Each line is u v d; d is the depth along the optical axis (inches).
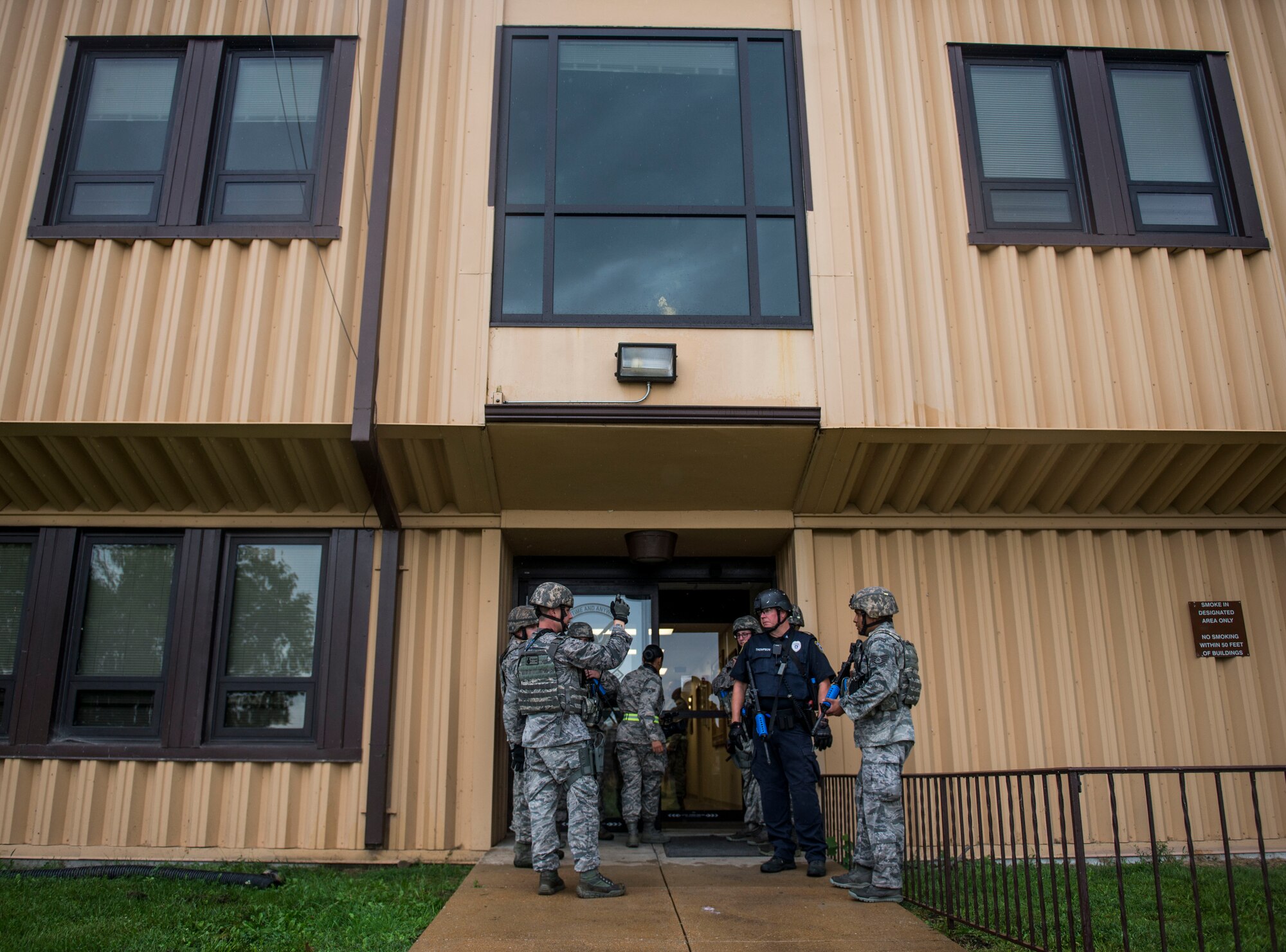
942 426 255.4
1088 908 139.9
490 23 280.5
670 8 286.4
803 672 221.6
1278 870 245.4
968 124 280.5
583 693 207.3
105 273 256.2
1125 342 266.2
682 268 266.5
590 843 198.2
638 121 278.7
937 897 197.0
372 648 264.5
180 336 254.1
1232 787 269.7
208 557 268.5
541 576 315.6
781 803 222.7
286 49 282.5
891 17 286.5
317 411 250.4
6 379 246.4
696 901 192.5
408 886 222.4
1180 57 293.1
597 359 255.1
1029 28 291.7
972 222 271.3
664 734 303.3
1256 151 282.8
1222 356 266.2
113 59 279.4
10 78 270.2
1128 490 278.2
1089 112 283.7
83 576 270.7
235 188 269.7
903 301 262.1
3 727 257.8
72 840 248.7
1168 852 263.7
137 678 263.6
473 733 265.6
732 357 256.8
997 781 167.3
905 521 282.0
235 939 179.3
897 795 192.9
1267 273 271.4
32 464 256.2
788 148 278.2
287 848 251.1
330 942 178.1
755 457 263.1
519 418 249.1
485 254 260.5
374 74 278.5
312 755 255.3
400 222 263.4
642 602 316.5
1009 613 277.7
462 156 268.8
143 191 267.1
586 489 272.7
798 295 265.4
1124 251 271.4
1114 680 275.6
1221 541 285.7
